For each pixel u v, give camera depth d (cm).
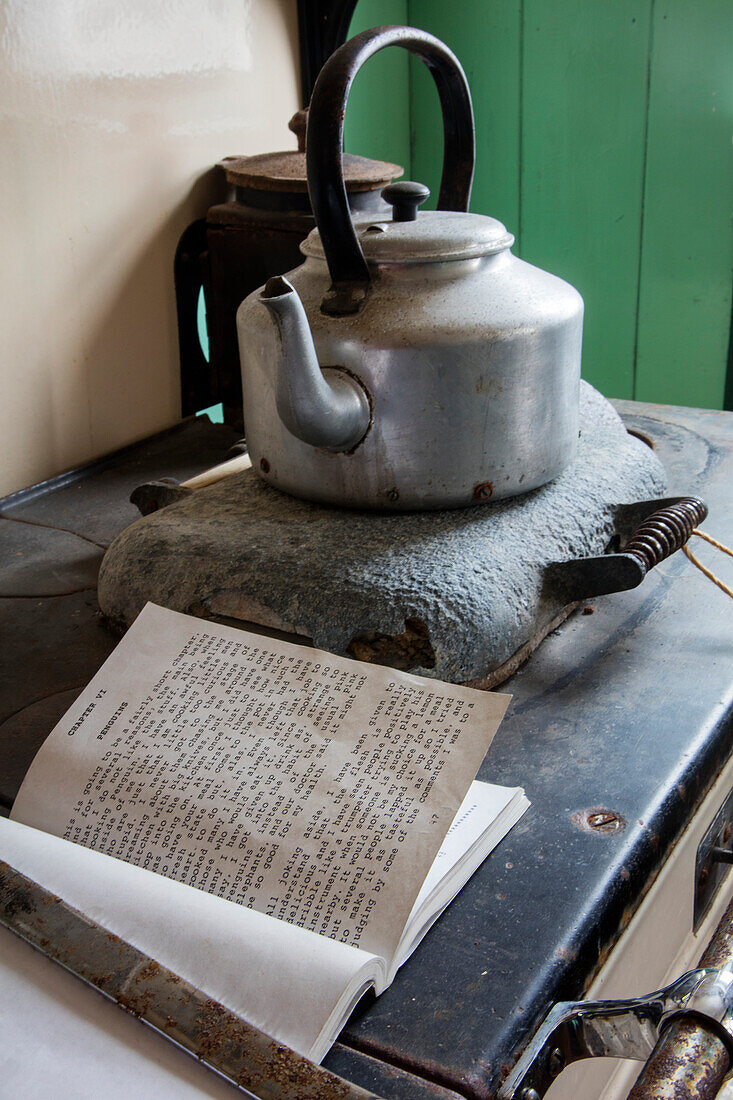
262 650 56
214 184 108
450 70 70
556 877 47
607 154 141
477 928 44
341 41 118
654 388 153
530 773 54
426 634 58
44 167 89
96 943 40
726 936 40
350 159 98
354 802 47
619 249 146
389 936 41
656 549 65
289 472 68
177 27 99
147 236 101
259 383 67
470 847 47
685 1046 35
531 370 63
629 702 60
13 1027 37
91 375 99
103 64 92
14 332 90
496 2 138
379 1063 38
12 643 69
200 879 46
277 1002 38
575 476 74
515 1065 38
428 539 63
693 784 54
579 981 43
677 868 55
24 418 93
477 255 64
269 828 47
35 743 57
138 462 101
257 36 110
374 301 62
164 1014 37
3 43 83
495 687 62
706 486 88
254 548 64
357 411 62
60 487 95
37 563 80
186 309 108
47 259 91
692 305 144
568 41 136
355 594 59
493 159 148
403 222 67
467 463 64
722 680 62
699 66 130
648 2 129
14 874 44
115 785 50
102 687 56
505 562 63
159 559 66
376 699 52
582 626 69
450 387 62
